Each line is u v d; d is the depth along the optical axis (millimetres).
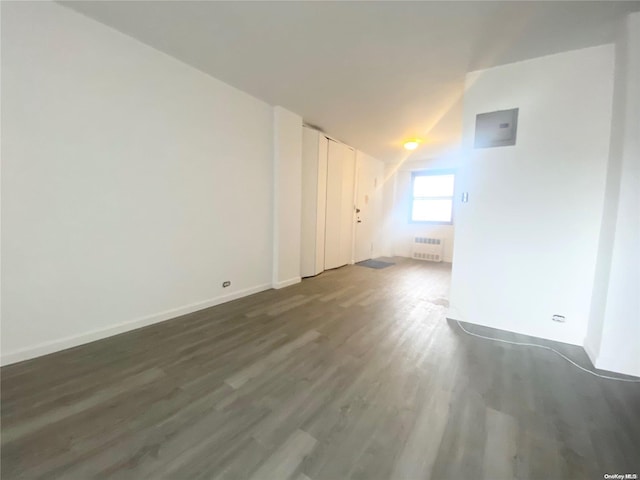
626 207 1756
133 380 1635
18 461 1082
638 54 1691
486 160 2471
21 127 1692
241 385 1617
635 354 1790
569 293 2234
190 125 2582
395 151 5504
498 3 1666
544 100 2219
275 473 1064
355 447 1196
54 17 1773
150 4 1775
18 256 1729
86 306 2035
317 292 3576
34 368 1716
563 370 1849
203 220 2773
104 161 2057
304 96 3107
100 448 1156
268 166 3451
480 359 1977
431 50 2178
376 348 2113
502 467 1111
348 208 5414
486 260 2537
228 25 1961
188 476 1043
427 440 1242
